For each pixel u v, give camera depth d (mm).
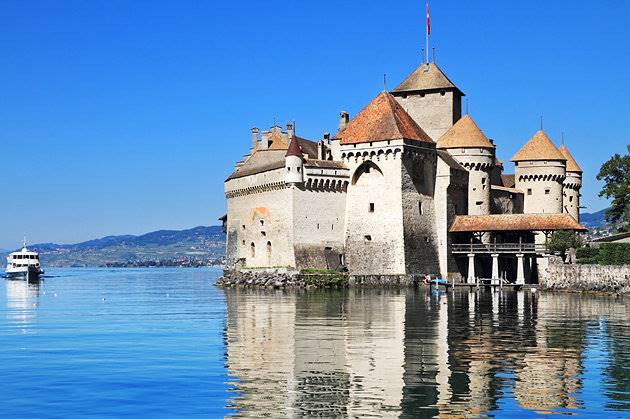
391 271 118000
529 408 33562
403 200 118312
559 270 104688
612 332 55344
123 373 41156
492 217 121812
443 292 102812
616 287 97375
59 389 37594
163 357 46062
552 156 137750
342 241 122500
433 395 35688
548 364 42344
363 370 40969
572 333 54812
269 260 124562
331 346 49000
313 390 36719
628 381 38219
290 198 119312
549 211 137750
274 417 32594
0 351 49406
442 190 123500
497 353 45875
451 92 136375
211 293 110875
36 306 90875
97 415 33156
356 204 121750
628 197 136375
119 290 130125
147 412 33469
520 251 115250
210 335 56094
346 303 83125
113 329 61750
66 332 60125
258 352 47094
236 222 136000
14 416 33188
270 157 130500
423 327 58812
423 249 120750
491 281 115438
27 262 189875
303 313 71188
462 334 54438
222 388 37281
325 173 120875
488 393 36000
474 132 130875
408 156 119438
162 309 81688
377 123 120875
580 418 32219
